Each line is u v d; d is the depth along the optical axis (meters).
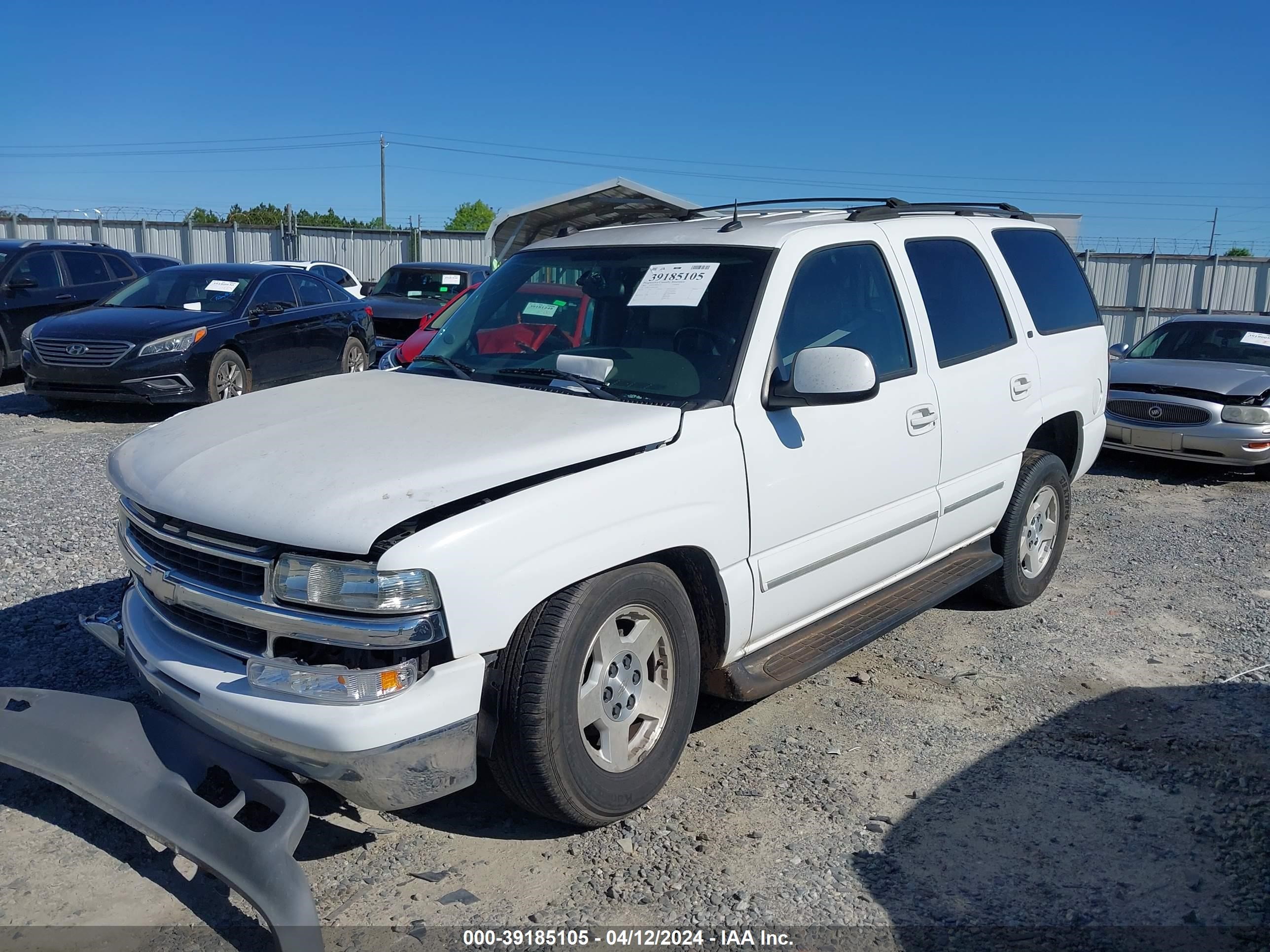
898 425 4.30
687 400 3.64
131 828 3.40
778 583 3.79
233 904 3.02
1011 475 5.22
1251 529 7.77
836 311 4.16
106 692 4.28
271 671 2.84
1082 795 3.71
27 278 13.25
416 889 3.11
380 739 2.76
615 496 3.18
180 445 3.37
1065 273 5.97
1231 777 3.81
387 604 2.74
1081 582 6.33
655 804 3.60
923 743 4.11
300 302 12.35
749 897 3.07
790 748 4.04
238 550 2.92
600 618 3.14
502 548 2.90
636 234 4.50
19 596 5.37
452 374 4.11
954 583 4.82
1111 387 10.11
